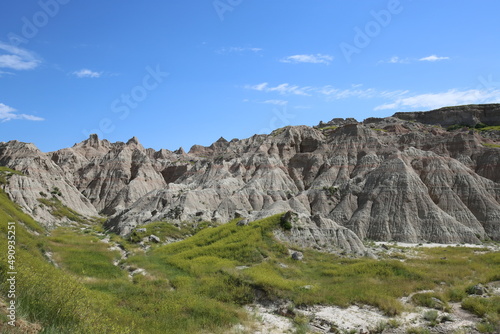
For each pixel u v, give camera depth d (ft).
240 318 82.64
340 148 449.06
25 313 49.55
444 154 395.96
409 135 441.68
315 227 165.37
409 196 312.71
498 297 94.84
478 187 327.26
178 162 574.56
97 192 507.71
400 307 89.35
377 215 309.22
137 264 133.08
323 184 407.64
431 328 79.00
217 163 483.10
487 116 531.91
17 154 509.35
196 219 265.13
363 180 360.48
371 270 122.62
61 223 287.69
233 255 135.64
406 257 177.17
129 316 74.08
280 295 95.91
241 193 367.45
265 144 502.79
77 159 591.78
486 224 298.76
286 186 419.33
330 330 79.46
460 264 149.38
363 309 90.07
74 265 120.16
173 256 140.87
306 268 128.67
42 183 380.78
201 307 84.53
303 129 527.40
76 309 57.21
